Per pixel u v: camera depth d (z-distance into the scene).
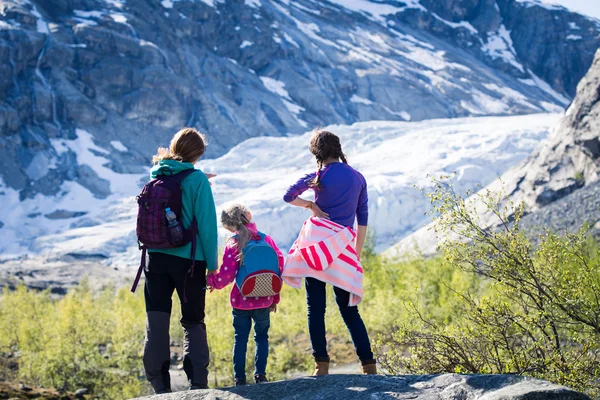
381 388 4.26
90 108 169.75
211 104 193.50
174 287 5.21
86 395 16.67
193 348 5.21
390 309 19.53
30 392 11.16
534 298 6.35
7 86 162.50
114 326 25.67
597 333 5.98
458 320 6.75
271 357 18.94
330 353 20.39
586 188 36.62
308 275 5.27
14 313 26.14
